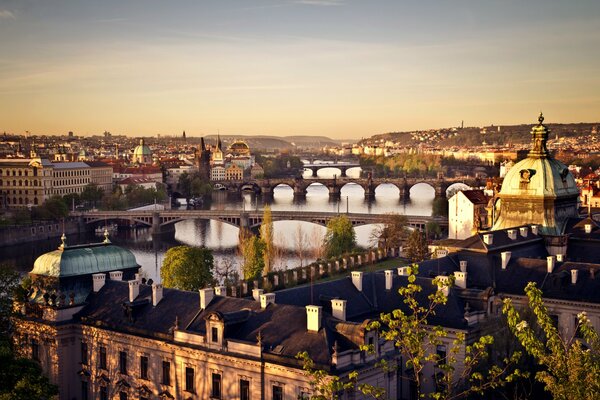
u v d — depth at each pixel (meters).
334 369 114.25
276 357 120.94
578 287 165.50
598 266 169.12
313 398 78.31
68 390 152.12
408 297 82.69
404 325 78.31
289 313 129.00
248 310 133.50
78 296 158.00
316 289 150.38
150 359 140.00
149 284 165.62
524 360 133.38
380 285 159.12
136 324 143.88
